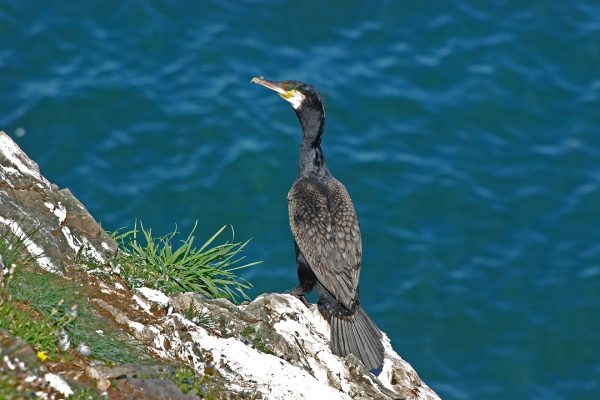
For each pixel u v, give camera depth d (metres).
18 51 27.95
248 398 8.59
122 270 10.05
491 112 27.89
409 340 22.75
